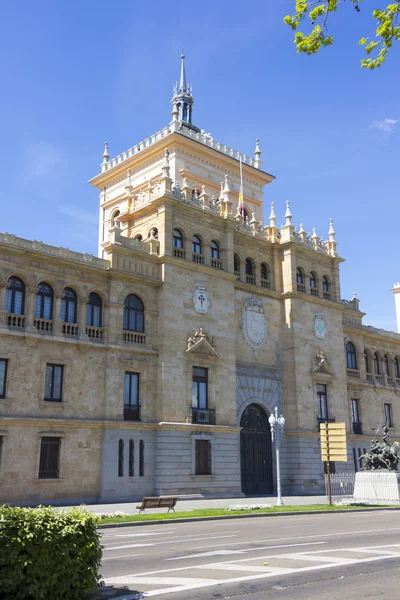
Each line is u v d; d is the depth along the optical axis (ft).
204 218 173.88
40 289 138.62
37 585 37.32
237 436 166.40
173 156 198.08
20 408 129.29
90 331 145.38
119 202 211.20
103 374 144.77
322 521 99.04
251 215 219.20
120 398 145.89
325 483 180.34
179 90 229.66
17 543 37.52
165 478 147.13
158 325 157.58
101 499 136.87
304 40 45.39
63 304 142.10
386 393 232.53
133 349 149.79
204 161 206.69
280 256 196.85
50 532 38.88
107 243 152.87
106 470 139.23
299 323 191.42
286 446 182.91
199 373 163.43
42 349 135.33
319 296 201.98
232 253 178.09
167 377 153.89
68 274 142.72
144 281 156.66
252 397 177.99
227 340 170.71
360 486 152.76
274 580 45.75
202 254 171.32
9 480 124.77
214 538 74.33
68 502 132.57
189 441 154.30
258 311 186.29
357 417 218.18
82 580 39.70
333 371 197.98
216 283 171.94
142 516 102.42
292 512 115.03
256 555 58.75
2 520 38.11
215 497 155.94
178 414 154.10
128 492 142.00
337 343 203.72
